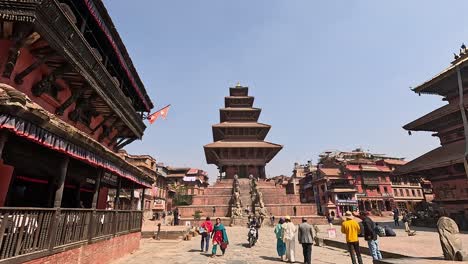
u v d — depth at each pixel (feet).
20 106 16.66
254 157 190.08
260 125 200.75
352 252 32.73
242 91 234.17
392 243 51.83
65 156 25.35
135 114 54.29
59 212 23.86
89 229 30.45
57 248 23.35
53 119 20.54
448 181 92.79
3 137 17.30
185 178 263.29
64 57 28.30
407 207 200.95
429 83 96.94
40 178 35.91
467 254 25.13
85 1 33.12
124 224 43.91
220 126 200.44
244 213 134.72
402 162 216.33
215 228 46.68
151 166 178.81
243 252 49.73
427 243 51.19
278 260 41.24
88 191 49.26
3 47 25.75
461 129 94.68
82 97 39.40
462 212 85.81
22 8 22.90
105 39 40.29
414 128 108.58
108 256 36.50
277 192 158.30
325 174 198.18
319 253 48.08
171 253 48.01
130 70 50.26
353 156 236.02
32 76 29.78
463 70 88.58
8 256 17.54
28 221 19.74
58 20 25.68
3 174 26.81
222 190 159.22
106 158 32.12
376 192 196.95
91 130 45.34
